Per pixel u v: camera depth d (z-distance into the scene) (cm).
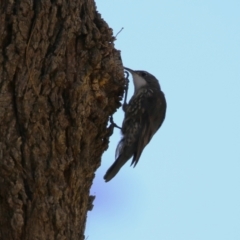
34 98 982
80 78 1040
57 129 996
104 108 1123
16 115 972
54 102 1000
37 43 999
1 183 948
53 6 1023
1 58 973
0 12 987
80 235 1040
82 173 1046
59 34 1031
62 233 969
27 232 945
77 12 1059
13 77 977
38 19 1002
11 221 940
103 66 1090
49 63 1006
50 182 974
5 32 982
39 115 978
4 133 959
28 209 950
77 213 1030
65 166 998
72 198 1016
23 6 992
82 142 1052
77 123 1022
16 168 953
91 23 1078
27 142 967
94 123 1086
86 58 1063
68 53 1044
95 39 1075
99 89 1091
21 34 986
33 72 987
